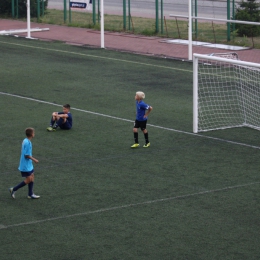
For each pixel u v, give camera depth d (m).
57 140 36.78
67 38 75.44
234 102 46.91
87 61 62.19
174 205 26.91
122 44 72.06
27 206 26.70
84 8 84.00
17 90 49.91
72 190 28.64
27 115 42.41
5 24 85.88
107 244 23.00
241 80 52.16
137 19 93.31
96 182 29.77
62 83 52.69
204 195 28.14
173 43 72.88
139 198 27.70
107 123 40.78
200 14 102.00
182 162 33.03
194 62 39.12
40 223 24.89
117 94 49.19
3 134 37.78
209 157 34.00
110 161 33.00
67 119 38.84
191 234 23.94
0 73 55.97
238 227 24.66
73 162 32.75
